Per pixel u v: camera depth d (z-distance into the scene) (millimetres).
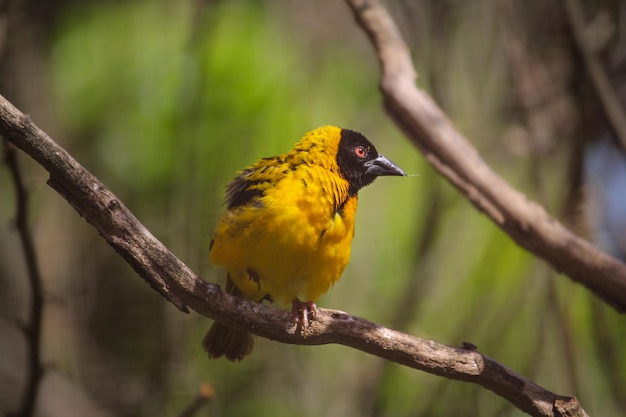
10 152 7496
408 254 12477
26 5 12086
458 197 12016
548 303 11352
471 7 11539
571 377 10656
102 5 12461
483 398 11617
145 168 11922
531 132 11016
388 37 9781
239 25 11984
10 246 12406
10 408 12180
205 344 8930
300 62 12391
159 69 12250
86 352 12141
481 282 12156
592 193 11344
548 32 11117
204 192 11562
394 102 9391
